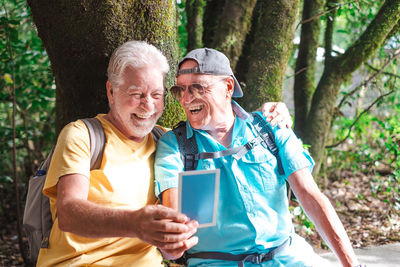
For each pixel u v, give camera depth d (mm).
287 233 2230
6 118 5816
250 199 2154
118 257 2021
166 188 2084
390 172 5328
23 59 4555
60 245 1982
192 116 2180
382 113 6148
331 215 2115
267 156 2211
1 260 4199
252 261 2119
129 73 2016
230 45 3639
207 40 4117
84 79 2607
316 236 4008
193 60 2146
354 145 6109
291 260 2160
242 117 2266
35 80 5059
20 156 5703
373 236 3984
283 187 2262
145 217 1648
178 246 1668
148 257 2066
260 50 3400
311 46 4805
